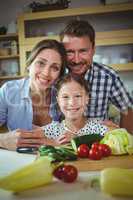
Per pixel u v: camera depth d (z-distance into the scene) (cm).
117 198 60
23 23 290
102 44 285
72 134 125
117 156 92
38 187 66
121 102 152
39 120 135
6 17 317
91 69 144
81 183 69
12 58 307
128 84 303
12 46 301
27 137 118
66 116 128
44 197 61
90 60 139
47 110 133
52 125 130
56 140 119
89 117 149
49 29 290
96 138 102
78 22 135
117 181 60
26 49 291
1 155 107
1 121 139
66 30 134
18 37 295
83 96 128
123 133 95
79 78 128
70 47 131
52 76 125
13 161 98
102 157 91
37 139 118
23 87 133
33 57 125
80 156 91
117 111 171
